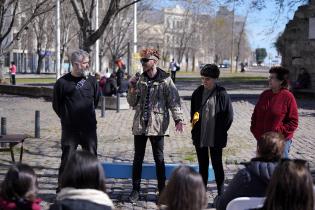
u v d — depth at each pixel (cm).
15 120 1798
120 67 2461
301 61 3008
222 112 713
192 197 347
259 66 14238
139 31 6131
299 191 348
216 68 715
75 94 725
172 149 1209
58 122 1731
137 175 746
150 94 723
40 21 5969
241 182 477
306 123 1708
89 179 376
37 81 4653
